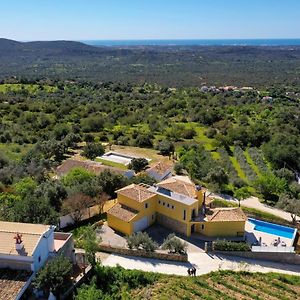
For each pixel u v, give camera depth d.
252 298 44.38
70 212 58.62
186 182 63.50
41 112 154.12
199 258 52.47
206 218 58.38
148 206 59.41
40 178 76.50
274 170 97.88
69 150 112.12
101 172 71.38
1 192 66.12
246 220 58.34
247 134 127.50
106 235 56.84
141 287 45.03
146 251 51.88
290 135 126.19
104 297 41.25
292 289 47.19
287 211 70.38
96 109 167.50
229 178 88.00
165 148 110.12
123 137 124.19
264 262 53.28
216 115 157.25
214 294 44.56
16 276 39.50
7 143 115.00
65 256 44.66
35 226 44.97
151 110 175.62
